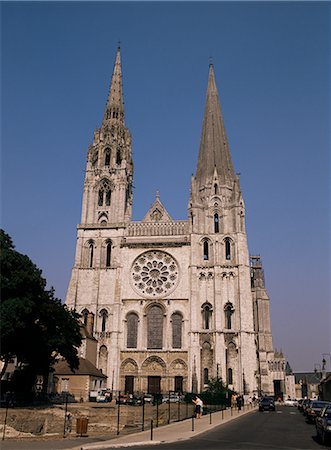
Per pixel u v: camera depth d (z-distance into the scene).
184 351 98.38
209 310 101.62
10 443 32.88
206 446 30.36
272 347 125.50
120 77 135.25
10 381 66.81
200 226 108.88
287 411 73.56
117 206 112.56
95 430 47.22
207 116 127.12
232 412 66.38
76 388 84.94
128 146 123.62
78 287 105.19
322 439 32.50
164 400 83.12
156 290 104.31
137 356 99.50
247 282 102.12
